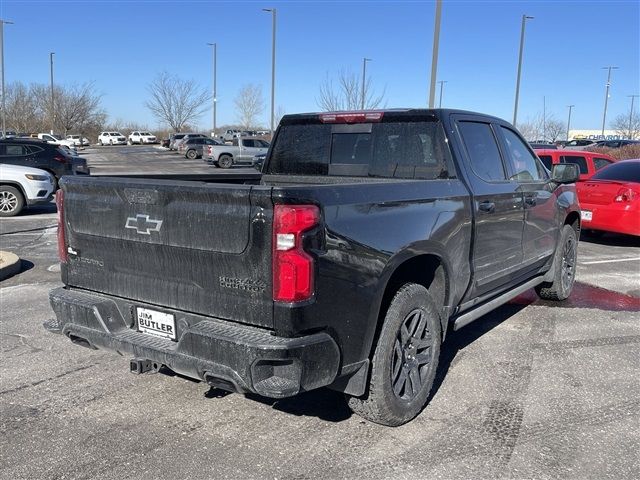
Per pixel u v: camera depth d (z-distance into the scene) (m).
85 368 4.79
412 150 4.69
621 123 73.62
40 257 9.32
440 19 14.55
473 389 4.42
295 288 2.98
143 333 3.62
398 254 3.57
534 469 3.35
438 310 4.10
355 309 3.30
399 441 3.65
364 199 3.38
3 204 14.14
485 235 4.65
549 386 4.48
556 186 6.21
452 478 3.26
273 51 32.41
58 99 69.62
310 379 3.08
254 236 3.03
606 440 3.67
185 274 3.35
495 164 5.05
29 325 5.86
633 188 10.48
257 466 3.37
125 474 3.28
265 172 5.71
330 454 3.50
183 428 3.81
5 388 4.40
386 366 3.61
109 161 42.88
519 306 6.72
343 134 5.13
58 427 3.81
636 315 6.41
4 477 3.25
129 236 3.55
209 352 3.13
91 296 3.84
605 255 10.28
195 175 5.29
